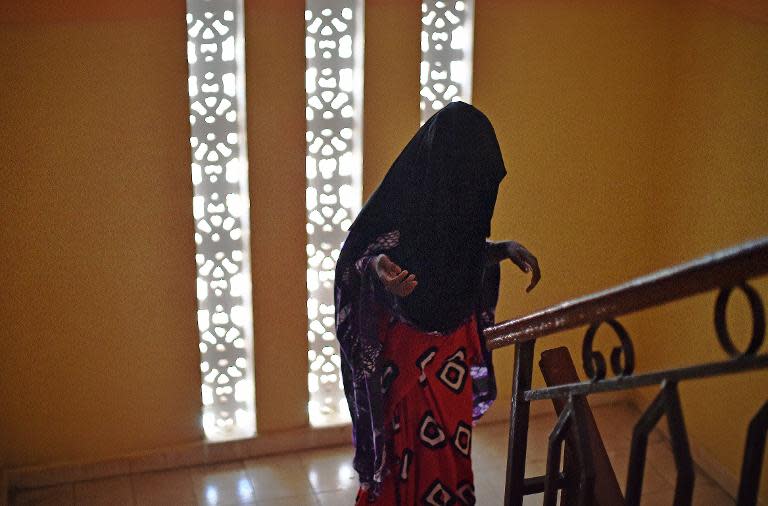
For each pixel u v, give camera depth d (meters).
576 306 1.96
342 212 4.44
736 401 4.32
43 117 3.89
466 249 2.89
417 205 2.84
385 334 2.94
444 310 2.89
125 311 4.27
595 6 4.42
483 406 3.27
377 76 4.23
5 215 3.98
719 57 4.20
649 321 4.97
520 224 4.68
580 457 2.05
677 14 4.46
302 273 4.41
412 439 2.97
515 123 4.50
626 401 5.23
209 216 4.29
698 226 4.48
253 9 3.96
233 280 4.43
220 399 4.64
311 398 4.77
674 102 4.55
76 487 4.41
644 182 4.77
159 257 4.21
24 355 4.21
